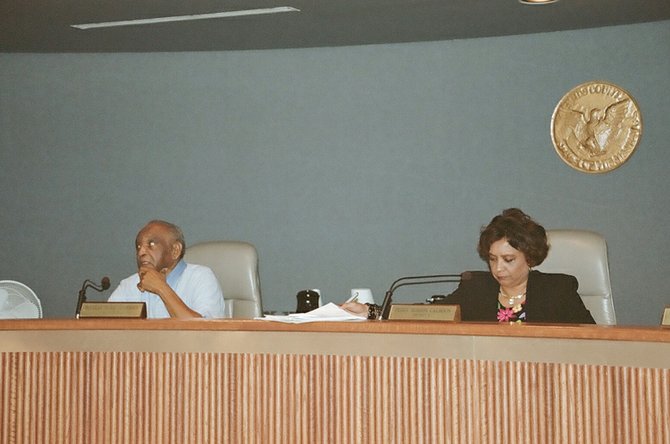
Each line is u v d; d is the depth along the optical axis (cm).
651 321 588
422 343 261
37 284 679
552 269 389
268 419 277
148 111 676
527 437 249
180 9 541
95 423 293
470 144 627
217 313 404
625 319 593
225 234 665
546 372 247
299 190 656
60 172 681
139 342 290
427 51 636
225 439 281
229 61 668
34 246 681
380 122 645
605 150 600
